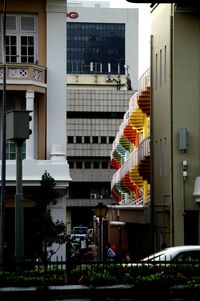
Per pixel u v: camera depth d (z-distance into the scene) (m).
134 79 153.38
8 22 40.50
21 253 23.67
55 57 40.31
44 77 40.00
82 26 155.00
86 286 20.58
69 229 109.12
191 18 41.53
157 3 42.25
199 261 22.41
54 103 40.19
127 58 154.12
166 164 42.78
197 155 41.34
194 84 41.56
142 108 49.28
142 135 55.91
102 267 21.59
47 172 34.75
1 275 21.33
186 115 41.44
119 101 129.12
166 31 43.03
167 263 22.16
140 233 53.38
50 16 40.41
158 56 45.25
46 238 31.78
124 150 70.00
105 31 154.75
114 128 128.50
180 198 41.09
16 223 23.83
